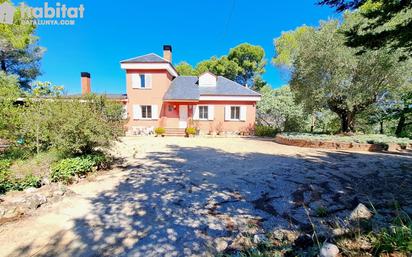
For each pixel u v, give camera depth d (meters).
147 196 4.54
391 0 3.94
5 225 3.23
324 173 6.09
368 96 11.34
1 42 16.38
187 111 17.81
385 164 7.14
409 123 16.38
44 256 2.57
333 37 11.05
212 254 2.62
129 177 5.86
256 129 17.56
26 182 4.50
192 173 6.25
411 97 14.06
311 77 12.05
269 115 20.97
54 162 5.68
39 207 3.84
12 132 6.98
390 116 16.23
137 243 2.88
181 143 12.52
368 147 10.08
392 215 3.20
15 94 8.16
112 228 3.25
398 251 1.88
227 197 4.47
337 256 1.96
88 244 2.84
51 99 6.69
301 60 12.35
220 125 17.81
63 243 2.85
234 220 3.50
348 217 3.04
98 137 6.10
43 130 6.36
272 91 21.97
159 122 17.48
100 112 7.02
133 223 3.41
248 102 17.59
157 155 8.89
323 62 11.44
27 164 5.75
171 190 4.88
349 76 11.51
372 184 5.02
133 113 17.44
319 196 4.38
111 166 7.00
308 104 12.95
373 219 2.65
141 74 17.27
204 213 3.77
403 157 8.43
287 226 3.24
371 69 10.82
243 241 2.85
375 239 2.10
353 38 4.62
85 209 3.89
